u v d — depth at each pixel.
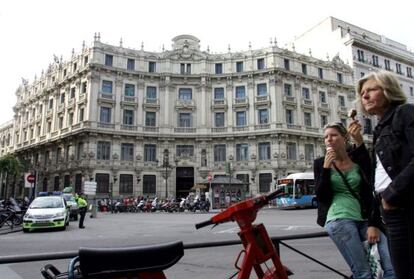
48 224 18.45
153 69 51.81
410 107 2.76
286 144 49.00
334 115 54.88
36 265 9.43
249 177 48.81
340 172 3.75
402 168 2.72
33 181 27.09
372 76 3.18
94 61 48.06
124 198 44.97
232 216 3.12
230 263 9.02
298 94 52.00
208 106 51.38
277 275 3.08
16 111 68.44
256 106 50.31
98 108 47.56
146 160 49.19
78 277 2.69
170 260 2.79
